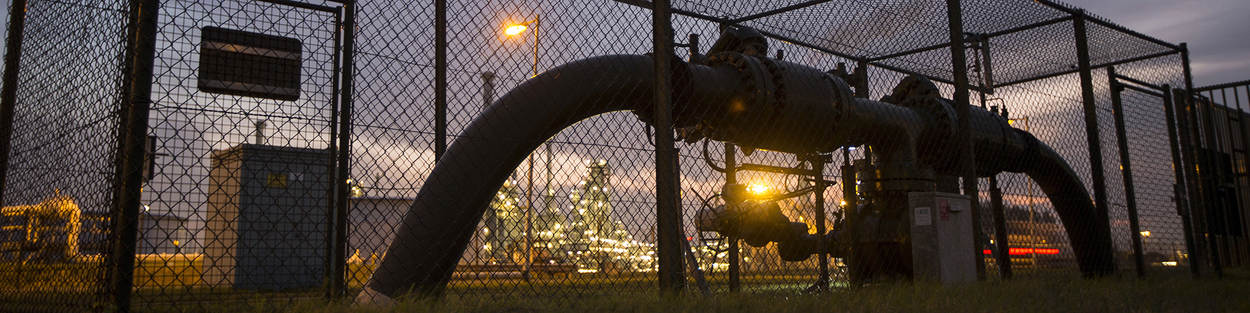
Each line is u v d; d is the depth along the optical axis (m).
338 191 4.33
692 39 6.14
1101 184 8.29
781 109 5.87
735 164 7.05
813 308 4.04
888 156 6.90
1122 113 9.05
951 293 5.02
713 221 6.49
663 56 4.55
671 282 4.30
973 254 6.43
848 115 6.29
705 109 5.78
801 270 7.47
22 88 4.73
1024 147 8.53
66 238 3.56
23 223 4.04
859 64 8.00
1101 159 8.32
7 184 4.71
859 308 4.12
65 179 3.80
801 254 7.11
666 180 4.41
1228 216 13.26
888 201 6.80
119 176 3.16
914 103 7.46
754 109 5.84
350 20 4.63
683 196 5.71
